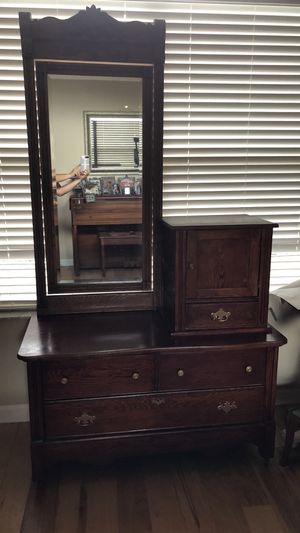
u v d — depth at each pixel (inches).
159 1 74.2
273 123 81.8
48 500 65.4
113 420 67.7
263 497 66.3
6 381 84.4
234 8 76.1
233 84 79.1
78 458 68.0
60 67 70.3
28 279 82.4
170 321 71.2
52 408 65.7
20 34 68.0
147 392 67.5
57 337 68.2
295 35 78.6
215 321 69.4
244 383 70.1
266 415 71.9
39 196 73.5
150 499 65.7
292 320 89.4
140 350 64.6
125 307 79.8
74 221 76.0
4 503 64.8
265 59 79.0
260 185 84.4
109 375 65.9
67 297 77.8
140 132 74.7
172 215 83.5
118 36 70.0
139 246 78.7
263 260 68.6
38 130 71.6
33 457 66.7
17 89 74.4
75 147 73.5
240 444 75.7
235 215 82.4
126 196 76.7
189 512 63.2
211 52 77.4
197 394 69.0
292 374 91.2
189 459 75.0
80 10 69.8
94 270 78.2
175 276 67.2
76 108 72.3
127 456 69.7
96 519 61.9
